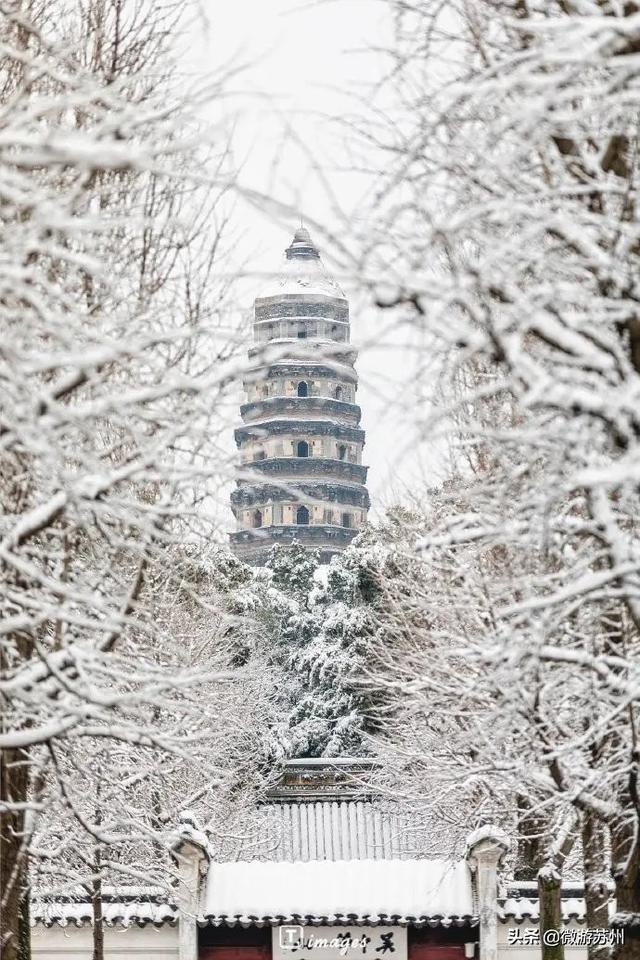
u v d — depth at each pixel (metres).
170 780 27.81
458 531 14.27
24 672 14.79
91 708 14.70
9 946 17.19
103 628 13.51
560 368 11.03
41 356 10.90
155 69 15.87
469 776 25.55
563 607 13.58
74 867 28.59
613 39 9.85
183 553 18.33
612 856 17.75
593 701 17.22
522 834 31.16
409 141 11.87
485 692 21.56
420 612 29.66
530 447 13.30
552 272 11.94
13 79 15.65
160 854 31.17
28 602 13.48
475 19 12.63
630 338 12.00
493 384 11.12
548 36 11.99
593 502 11.57
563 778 18.62
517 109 10.82
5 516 14.14
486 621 21.92
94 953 30.91
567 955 35.91
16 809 16.22
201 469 12.93
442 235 10.41
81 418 11.30
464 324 11.42
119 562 19.23
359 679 32.22
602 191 11.83
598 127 12.66
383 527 33.69
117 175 15.87
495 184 11.77
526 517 13.84
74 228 10.03
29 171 14.16
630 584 11.55
